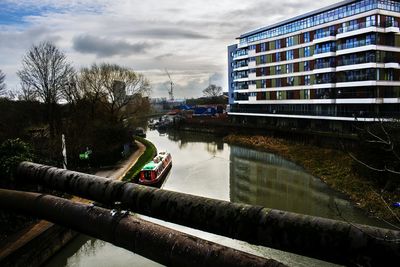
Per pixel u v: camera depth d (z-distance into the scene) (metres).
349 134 42.59
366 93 43.50
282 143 52.31
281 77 59.47
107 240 7.07
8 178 15.81
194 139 71.00
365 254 4.28
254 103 66.38
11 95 43.53
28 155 17.38
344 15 46.69
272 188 30.98
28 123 41.47
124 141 44.97
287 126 58.31
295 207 25.34
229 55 82.31
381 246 4.17
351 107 46.41
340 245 4.45
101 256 18.20
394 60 43.19
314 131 49.59
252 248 18.05
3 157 16.31
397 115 41.28
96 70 55.47
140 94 59.22
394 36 43.25
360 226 4.53
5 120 37.06
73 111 43.44
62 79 46.78
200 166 42.66
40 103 43.31
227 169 40.25
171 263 5.82
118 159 40.84
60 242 18.06
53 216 8.49
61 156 30.06
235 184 33.09
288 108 59.34
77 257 18.22
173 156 50.84
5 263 13.91
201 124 83.62
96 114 51.06
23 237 16.11
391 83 43.19
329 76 48.69
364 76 43.50
